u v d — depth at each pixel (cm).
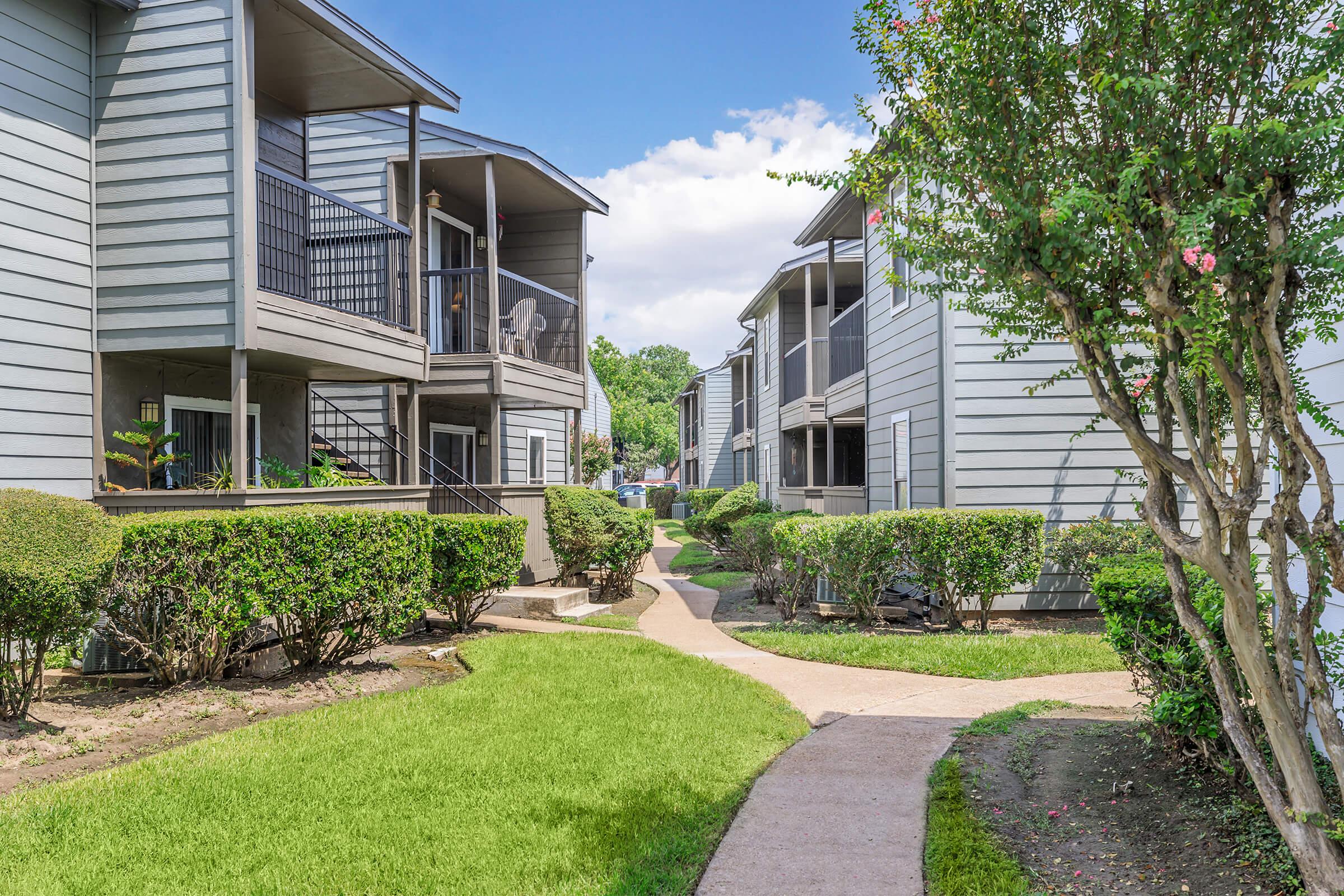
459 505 1220
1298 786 296
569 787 465
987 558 935
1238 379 285
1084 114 321
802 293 2231
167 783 462
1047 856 380
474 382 1211
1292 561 455
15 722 560
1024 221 306
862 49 357
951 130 331
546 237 1562
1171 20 292
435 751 519
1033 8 320
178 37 812
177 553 634
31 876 360
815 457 2244
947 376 1048
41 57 782
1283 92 283
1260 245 286
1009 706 644
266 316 816
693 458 4375
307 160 1139
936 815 422
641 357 9356
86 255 820
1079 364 311
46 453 783
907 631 969
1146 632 468
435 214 1375
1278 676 326
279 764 493
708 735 560
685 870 372
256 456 1012
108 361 840
